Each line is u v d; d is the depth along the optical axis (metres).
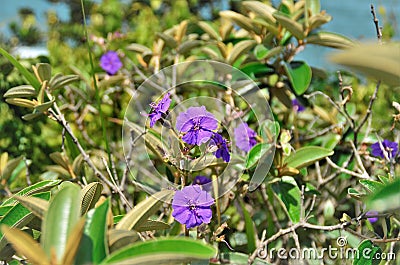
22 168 1.28
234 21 1.23
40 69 1.07
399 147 1.21
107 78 1.38
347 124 1.25
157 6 3.27
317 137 1.30
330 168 1.33
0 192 1.23
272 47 1.25
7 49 1.80
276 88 1.25
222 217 1.06
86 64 1.68
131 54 1.64
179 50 1.29
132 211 0.77
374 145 1.14
